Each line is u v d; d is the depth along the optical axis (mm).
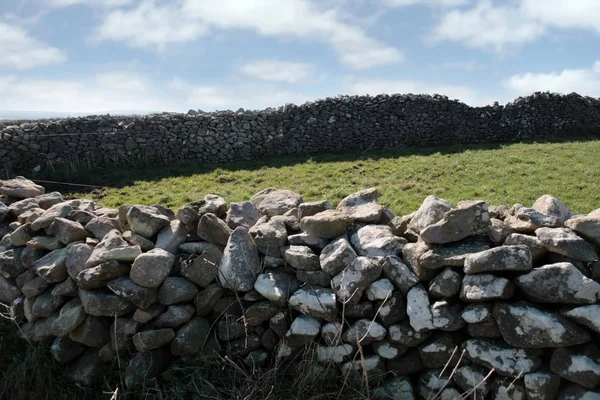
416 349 3256
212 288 3566
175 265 3664
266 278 3502
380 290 3229
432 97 17422
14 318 3916
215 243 3754
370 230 3656
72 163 13352
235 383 3375
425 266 3207
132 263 3566
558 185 10008
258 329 3529
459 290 3113
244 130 15312
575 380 2820
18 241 4203
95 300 3467
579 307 2814
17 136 13227
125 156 13914
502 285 2932
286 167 13219
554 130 18703
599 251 3100
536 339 2852
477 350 3041
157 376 3432
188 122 14820
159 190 11219
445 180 10938
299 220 3941
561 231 3062
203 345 3494
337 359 3314
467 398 3070
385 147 16438
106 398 3408
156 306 3525
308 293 3348
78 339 3553
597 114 19266
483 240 3244
